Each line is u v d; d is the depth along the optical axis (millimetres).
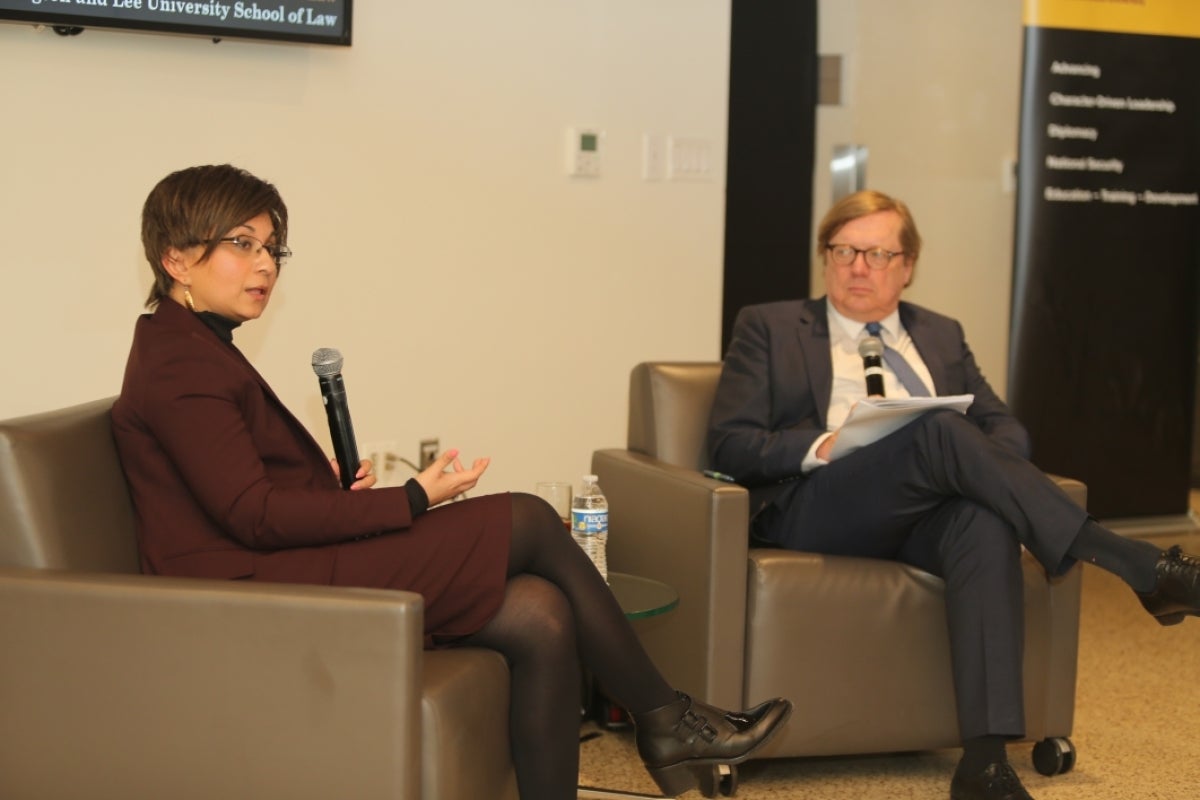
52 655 2307
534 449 4887
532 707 2600
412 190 4504
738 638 3311
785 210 6086
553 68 4742
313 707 2250
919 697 3420
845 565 3404
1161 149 6305
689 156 5066
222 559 2490
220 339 2658
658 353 5117
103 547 2502
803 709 3350
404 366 4555
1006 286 6816
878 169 6426
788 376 3811
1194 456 7012
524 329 4801
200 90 4059
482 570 2602
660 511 3549
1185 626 5141
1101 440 6461
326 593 2246
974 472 3221
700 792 3385
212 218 2564
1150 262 6379
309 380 4363
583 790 3314
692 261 5141
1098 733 3943
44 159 3836
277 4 3994
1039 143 6133
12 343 3854
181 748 2293
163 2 3820
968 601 3230
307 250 4312
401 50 4426
